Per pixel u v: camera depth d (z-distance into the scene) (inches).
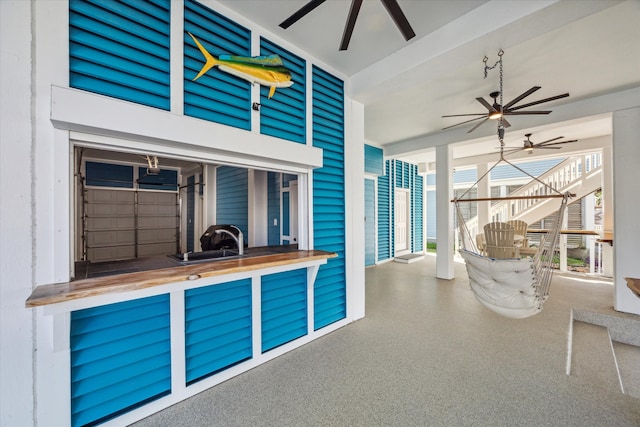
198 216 246.7
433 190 409.7
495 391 76.2
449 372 85.4
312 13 82.2
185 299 75.5
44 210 54.2
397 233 313.6
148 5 65.4
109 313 63.2
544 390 76.7
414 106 155.9
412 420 65.8
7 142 51.1
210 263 77.9
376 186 271.7
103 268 70.7
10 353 52.1
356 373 85.4
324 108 112.5
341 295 122.0
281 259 85.2
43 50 53.2
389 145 246.7
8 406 52.1
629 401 72.4
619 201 134.7
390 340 107.8
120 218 229.1
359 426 64.2
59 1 54.5
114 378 64.2
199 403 72.7
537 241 281.6
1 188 50.8
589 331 127.1
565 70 114.7
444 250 210.5
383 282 201.3
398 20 62.5
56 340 53.5
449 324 123.3
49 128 54.3
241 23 83.8
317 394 75.6
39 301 44.8
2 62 50.5
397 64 103.8
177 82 69.5
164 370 71.7
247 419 66.9
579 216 280.5
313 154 101.7
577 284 191.6
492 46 85.9
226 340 84.0
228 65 78.5
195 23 73.7
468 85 129.6
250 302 89.8
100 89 58.9
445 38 88.8
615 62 108.4
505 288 90.5
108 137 61.5
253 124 86.1
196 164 234.2
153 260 84.4
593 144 213.6
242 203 189.5
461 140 197.9
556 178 256.1
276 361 93.1
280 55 95.4
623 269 134.0
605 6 67.8
